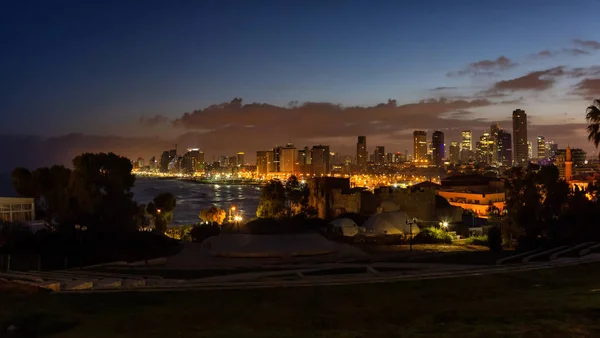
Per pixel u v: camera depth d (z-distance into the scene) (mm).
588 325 14820
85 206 53094
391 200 82000
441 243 62188
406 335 14586
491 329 14828
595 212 53312
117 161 57156
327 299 20828
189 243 60719
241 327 16234
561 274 26312
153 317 17594
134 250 51094
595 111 58000
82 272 34531
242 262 44562
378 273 30500
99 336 15094
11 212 62938
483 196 123375
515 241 62094
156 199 81250
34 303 19406
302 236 53781
